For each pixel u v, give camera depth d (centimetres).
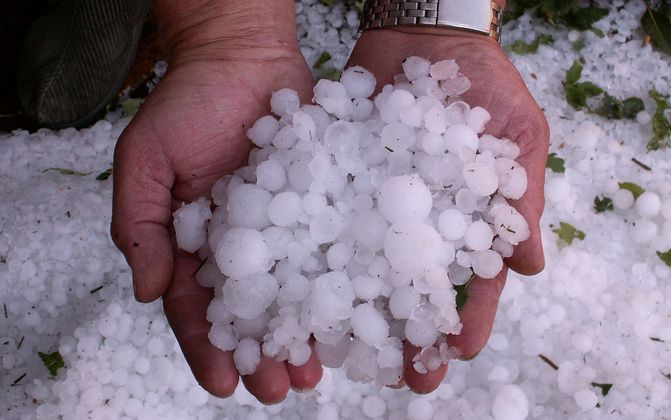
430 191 29
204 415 35
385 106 31
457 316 28
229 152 33
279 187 30
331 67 43
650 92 42
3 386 35
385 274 28
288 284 28
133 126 32
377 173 30
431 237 27
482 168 29
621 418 35
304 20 45
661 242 38
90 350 34
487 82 34
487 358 36
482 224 29
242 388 34
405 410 35
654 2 45
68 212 38
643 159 42
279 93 32
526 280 37
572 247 39
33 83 41
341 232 29
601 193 41
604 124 43
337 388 35
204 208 30
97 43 40
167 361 34
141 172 31
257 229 29
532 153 32
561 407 35
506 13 44
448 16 35
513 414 33
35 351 36
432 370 28
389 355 28
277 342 27
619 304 37
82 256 38
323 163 29
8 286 37
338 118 32
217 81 33
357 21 45
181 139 32
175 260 30
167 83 33
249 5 34
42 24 42
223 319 28
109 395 34
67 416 34
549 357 36
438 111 30
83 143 42
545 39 44
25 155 41
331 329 27
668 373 35
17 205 38
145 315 36
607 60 44
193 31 34
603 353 36
